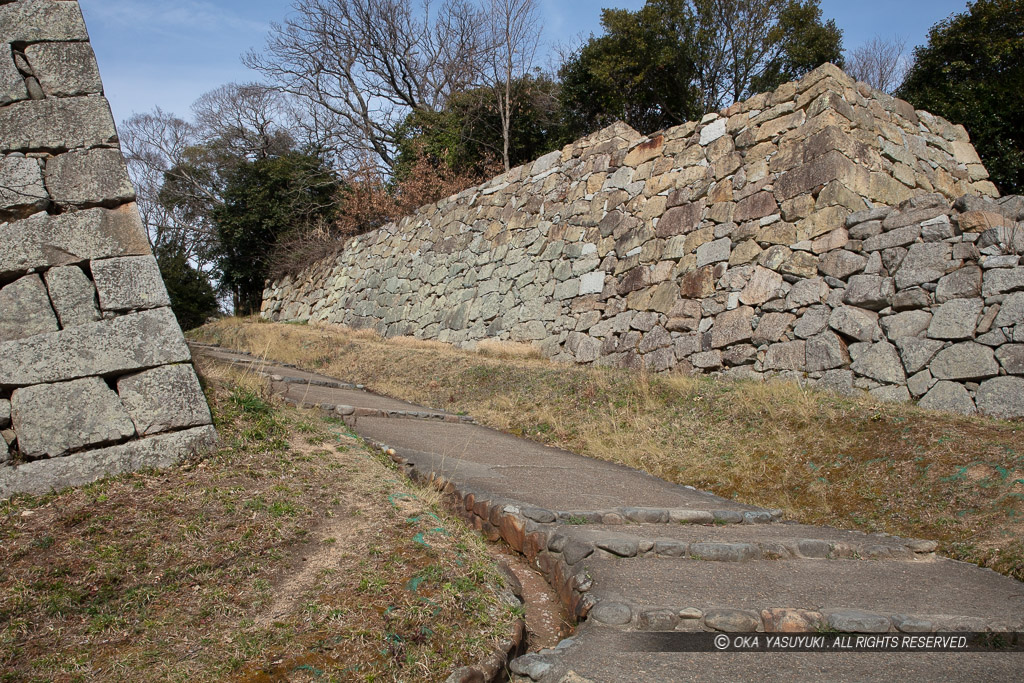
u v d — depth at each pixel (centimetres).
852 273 950
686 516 593
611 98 2239
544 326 1440
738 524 597
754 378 1005
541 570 518
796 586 471
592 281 1359
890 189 1058
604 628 416
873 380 882
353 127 3173
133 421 541
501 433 959
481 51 2741
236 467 543
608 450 844
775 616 421
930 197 900
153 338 559
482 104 2436
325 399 1015
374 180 2525
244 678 342
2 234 538
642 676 365
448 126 2520
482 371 1250
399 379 1319
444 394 1192
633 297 1258
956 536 555
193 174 3209
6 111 563
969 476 616
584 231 1422
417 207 2273
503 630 399
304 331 1986
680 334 1143
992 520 557
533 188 1616
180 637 377
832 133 1023
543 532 528
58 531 451
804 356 963
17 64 577
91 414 529
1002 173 1527
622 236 1325
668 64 2200
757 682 360
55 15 590
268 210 2719
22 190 550
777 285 1030
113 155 580
